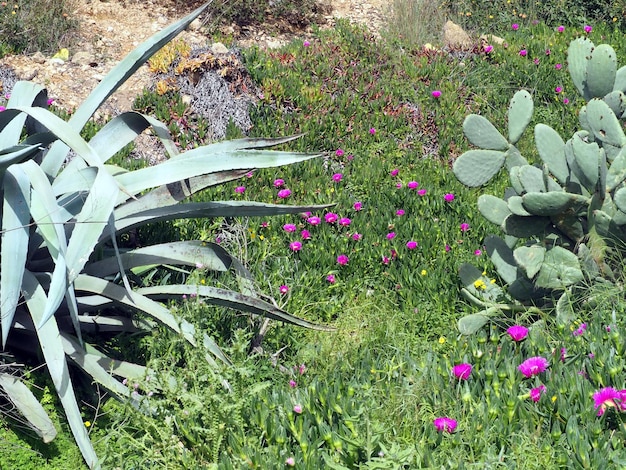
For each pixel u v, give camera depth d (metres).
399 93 7.22
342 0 9.25
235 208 3.92
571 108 7.40
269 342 4.06
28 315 3.64
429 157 6.53
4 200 3.39
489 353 3.57
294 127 6.51
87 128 5.94
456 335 4.07
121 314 4.02
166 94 6.48
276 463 2.94
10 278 3.25
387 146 6.58
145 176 3.70
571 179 4.10
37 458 3.24
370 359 3.69
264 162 3.72
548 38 8.73
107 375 3.44
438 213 5.54
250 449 2.98
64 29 7.49
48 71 6.83
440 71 7.61
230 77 6.62
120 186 3.24
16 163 3.36
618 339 3.50
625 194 3.73
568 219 4.04
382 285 4.65
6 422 3.30
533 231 4.10
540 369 3.29
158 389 3.38
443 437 3.03
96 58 7.21
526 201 3.91
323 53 7.56
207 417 3.12
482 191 6.00
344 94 6.99
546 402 3.14
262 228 5.08
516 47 8.29
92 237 3.18
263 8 8.47
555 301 4.14
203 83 6.53
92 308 3.82
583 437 2.94
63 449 3.32
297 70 7.22
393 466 2.68
